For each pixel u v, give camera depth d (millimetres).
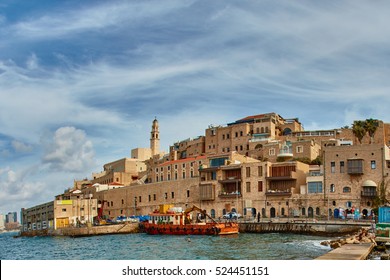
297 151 151875
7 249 103188
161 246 86000
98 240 111625
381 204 108500
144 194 163125
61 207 157625
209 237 101062
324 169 118938
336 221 100375
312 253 65062
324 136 167750
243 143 173750
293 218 113688
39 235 154000
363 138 157375
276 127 181125
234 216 126125
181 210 125688
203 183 140875
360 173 113375
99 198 184375
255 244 80500
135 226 133375
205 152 186125
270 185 129375
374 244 63062
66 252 86562
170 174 170000
